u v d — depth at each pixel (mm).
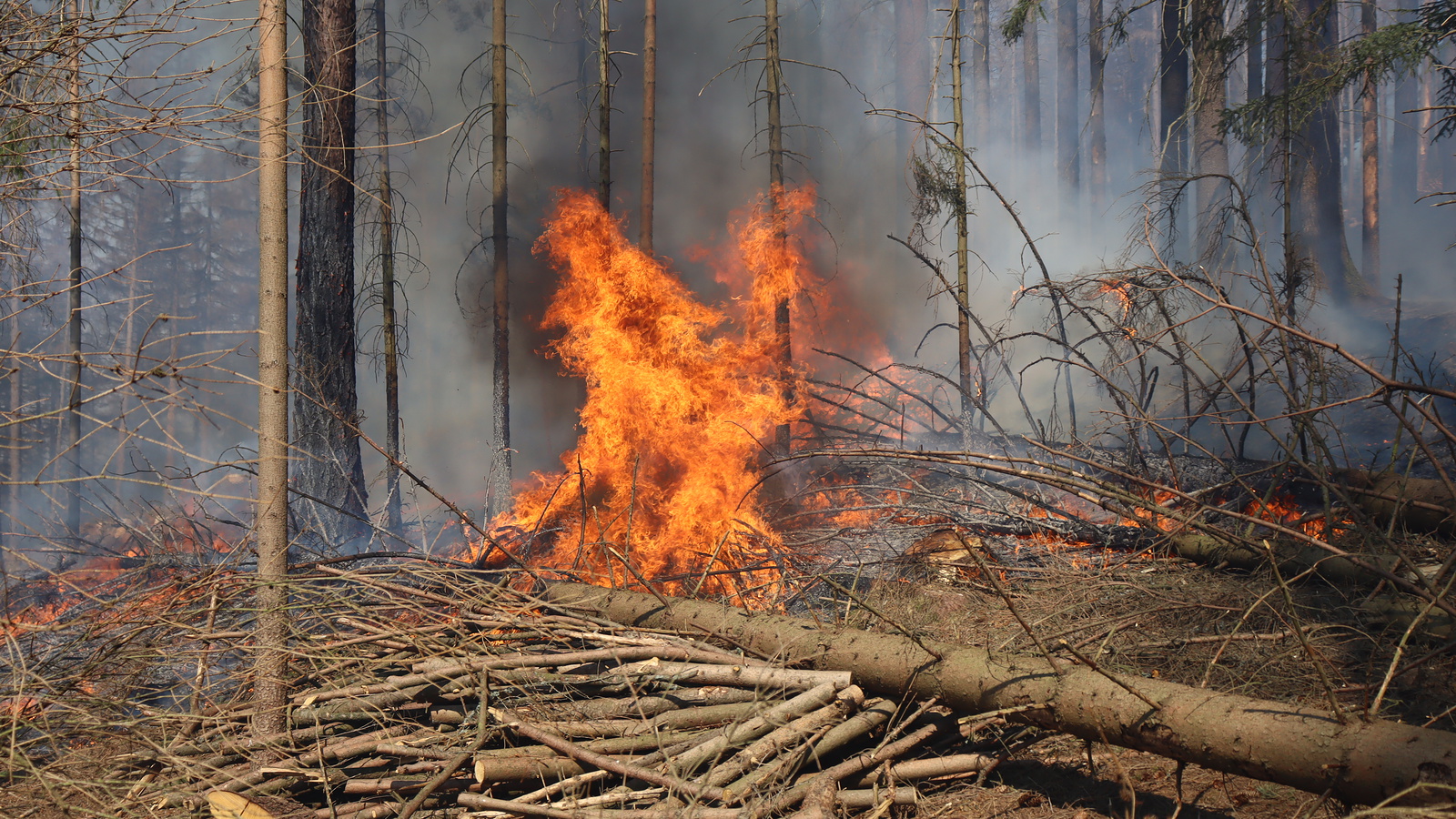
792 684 3793
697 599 5016
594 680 4012
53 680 3812
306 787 3635
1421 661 3352
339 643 4137
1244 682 4074
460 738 3752
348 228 8727
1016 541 6773
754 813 3092
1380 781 2627
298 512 8055
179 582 4160
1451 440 4043
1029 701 3471
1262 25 12328
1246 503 6527
